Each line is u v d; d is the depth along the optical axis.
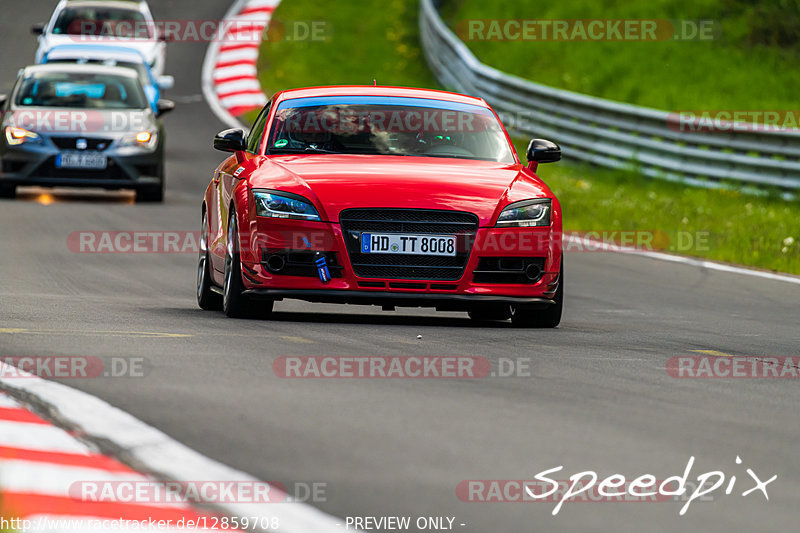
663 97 110.75
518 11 133.25
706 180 76.50
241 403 19.64
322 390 20.91
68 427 17.72
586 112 85.12
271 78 117.62
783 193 72.00
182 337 26.41
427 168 31.36
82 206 60.97
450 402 20.31
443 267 29.95
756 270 50.12
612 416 19.75
